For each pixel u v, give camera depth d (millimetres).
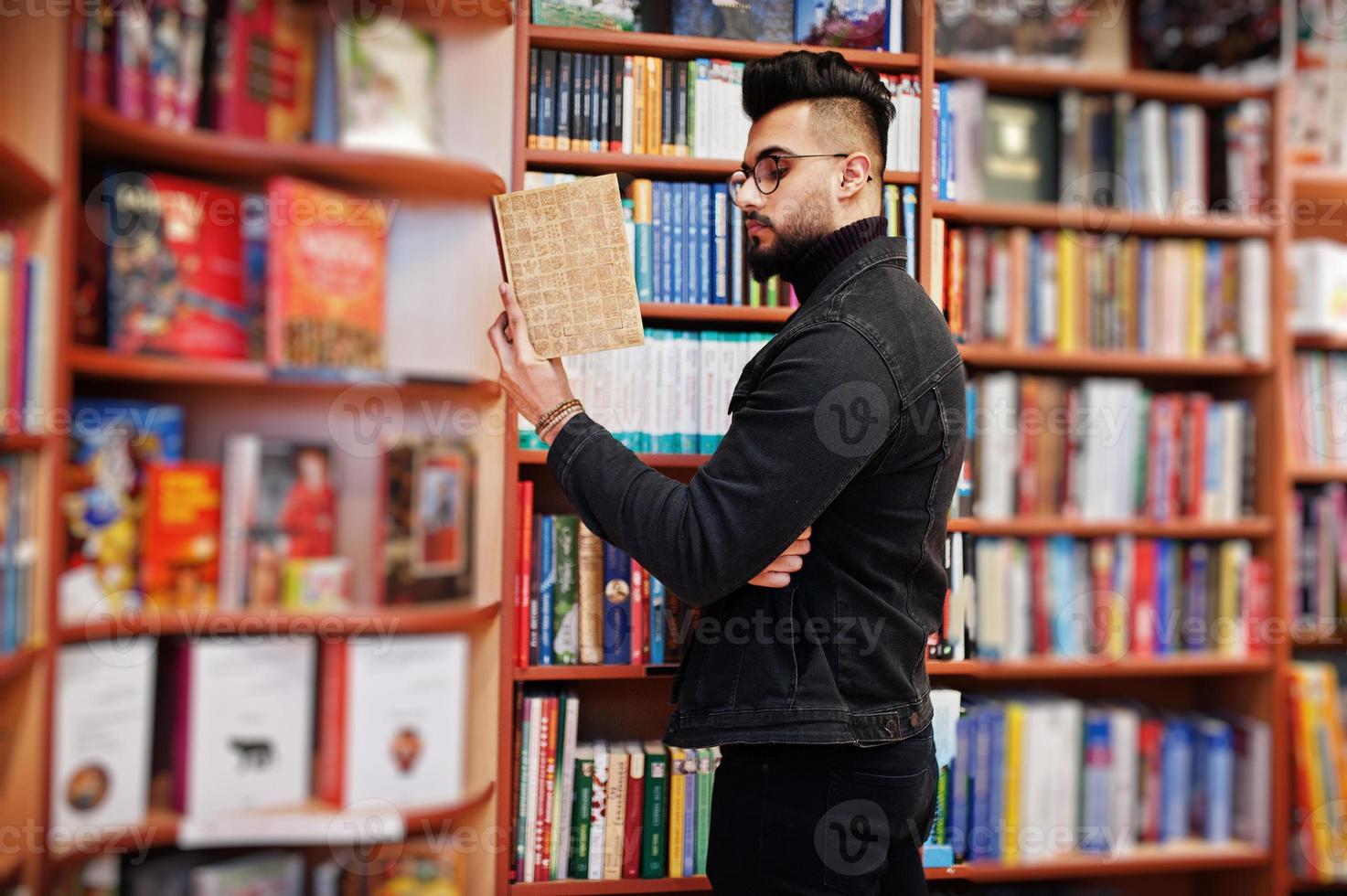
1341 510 1810
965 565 1506
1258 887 1747
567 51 1441
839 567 1000
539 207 1128
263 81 1309
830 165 1073
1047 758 1691
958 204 1683
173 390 1346
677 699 1079
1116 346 1736
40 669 1091
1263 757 1754
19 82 1097
